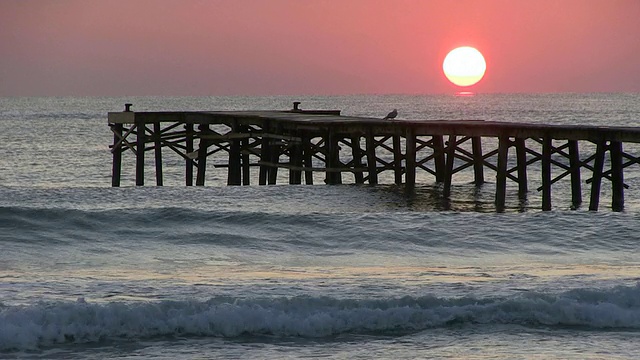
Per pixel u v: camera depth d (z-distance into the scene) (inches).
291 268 1888.5
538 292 1499.8
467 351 1284.4
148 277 1721.2
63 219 2436.0
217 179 5270.7
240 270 1852.9
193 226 2444.6
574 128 2994.6
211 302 1418.6
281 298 1432.1
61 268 1887.3
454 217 2522.1
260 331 1358.3
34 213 2450.8
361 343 1318.9
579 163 3184.1
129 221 2456.9
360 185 3673.7
